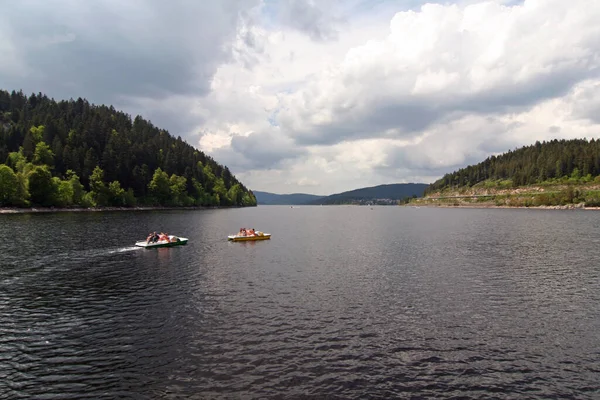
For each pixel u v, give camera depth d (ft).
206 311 76.07
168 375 50.42
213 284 98.58
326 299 85.15
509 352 58.80
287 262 132.46
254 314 74.38
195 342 60.75
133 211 498.28
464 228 286.66
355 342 61.41
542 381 50.26
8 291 90.58
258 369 52.06
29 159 480.64
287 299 84.94
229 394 45.98
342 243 191.83
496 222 349.61
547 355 57.98
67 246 159.84
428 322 71.00
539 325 70.23
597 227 278.46
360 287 96.22
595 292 92.73
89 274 109.60
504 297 88.02
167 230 245.65
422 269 120.16
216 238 208.23
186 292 90.38
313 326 68.13
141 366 52.90
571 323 71.36
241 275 109.81
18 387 47.47
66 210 433.48
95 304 80.64
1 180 376.89
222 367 52.60
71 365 53.16
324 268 121.49
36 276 106.52
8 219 292.81
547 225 301.43
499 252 157.58
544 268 121.70
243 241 198.39
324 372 51.55
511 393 47.29
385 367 53.26
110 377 49.90
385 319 72.23
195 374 50.65
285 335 63.93
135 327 67.21
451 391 47.47
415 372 52.06
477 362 55.31
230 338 62.44
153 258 137.28
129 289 93.04
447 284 99.96
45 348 58.54
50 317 72.43
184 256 142.61
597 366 54.54
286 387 47.65
